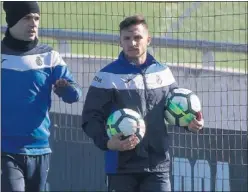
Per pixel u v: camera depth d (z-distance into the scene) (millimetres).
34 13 19344
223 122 26016
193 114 19344
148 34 19609
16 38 19438
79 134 27484
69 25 30922
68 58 27562
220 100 26156
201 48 26438
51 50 19844
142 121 18641
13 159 19375
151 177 19219
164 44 26422
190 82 26641
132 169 19000
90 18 30531
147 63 19500
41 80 19500
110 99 19188
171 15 27750
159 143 19188
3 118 19297
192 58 28500
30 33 19359
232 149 25578
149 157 19094
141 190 19344
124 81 19125
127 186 19156
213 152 26109
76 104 27438
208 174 26234
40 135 19609
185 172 26344
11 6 19203
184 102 19344
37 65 19516
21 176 19438
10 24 19359
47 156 20031
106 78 19188
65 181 27797
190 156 26266
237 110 26609
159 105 19281
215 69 26672
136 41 19078
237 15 29250
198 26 29453
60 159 27797
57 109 27594
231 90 26109
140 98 19094
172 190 26500
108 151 19203
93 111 19156
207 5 29281
